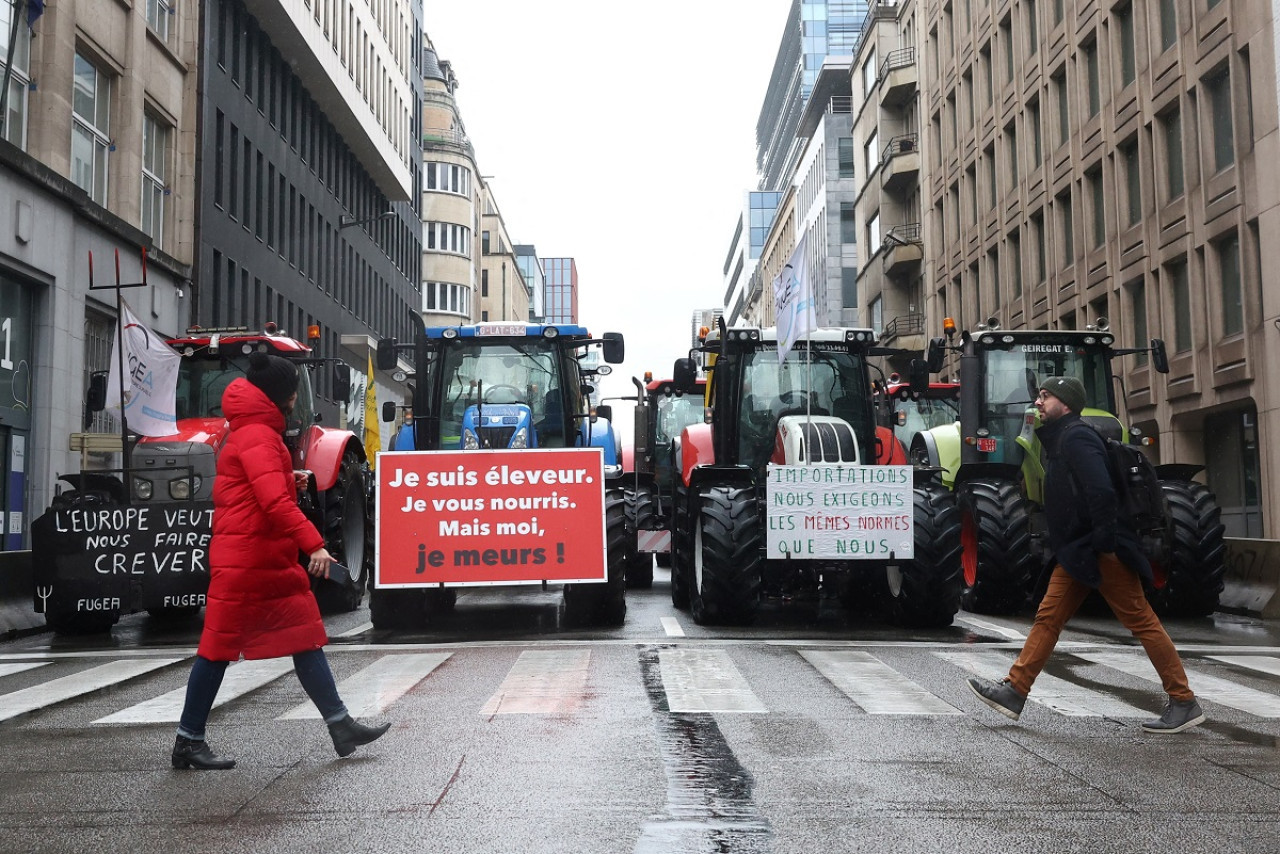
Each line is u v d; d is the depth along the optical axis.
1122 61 28.14
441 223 71.12
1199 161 24.16
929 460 15.06
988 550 12.82
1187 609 12.93
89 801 4.99
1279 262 21.09
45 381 20.31
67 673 9.24
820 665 8.92
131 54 24.53
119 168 24.38
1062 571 6.64
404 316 61.31
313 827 4.55
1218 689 7.89
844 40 91.00
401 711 7.05
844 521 11.53
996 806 4.83
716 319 13.36
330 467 14.31
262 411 5.73
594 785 5.18
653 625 12.18
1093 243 30.16
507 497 11.77
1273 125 21.22
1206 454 25.14
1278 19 20.97
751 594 11.54
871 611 13.70
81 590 12.02
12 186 19.08
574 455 11.83
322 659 5.80
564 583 11.82
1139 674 8.57
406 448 15.92
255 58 35.09
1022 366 14.41
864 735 6.27
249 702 7.57
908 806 4.83
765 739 6.16
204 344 14.19
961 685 7.98
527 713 6.91
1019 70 35.31
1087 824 4.57
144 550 12.06
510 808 4.81
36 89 20.86
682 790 5.09
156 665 9.62
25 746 6.22
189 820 4.67
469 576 11.66
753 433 13.07
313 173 43.31
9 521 19.44
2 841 4.40
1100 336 14.44
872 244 53.19
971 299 40.84
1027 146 34.84
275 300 37.66
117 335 12.92
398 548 11.70
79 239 21.66
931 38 45.47
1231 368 22.83
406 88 57.28
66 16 21.47
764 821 4.61
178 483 12.81
